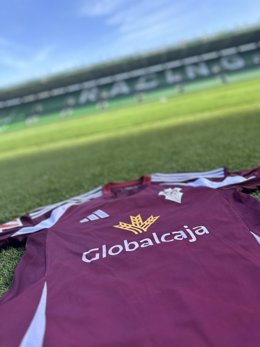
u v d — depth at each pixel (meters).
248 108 2.17
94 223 0.61
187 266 0.45
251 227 0.54
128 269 0.46
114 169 1.22
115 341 0.35
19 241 0.64
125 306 0.40
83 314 0.39
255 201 0.61
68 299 0.42
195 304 0.38
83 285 0.44
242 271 0.43
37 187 1.18
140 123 2.62
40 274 0.50
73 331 0.37
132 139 1.87
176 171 1.05
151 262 0.47
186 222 0.56
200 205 0.61
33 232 0.64
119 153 1.51
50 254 0.53
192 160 1.13
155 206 0.64
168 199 0.65
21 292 0.46
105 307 0.40
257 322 0.35
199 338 0.34
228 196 0.64
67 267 0.49
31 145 2.80
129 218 0.60
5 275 0.57
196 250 0.48
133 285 0.43
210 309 0.37
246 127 1.51
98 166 1.32
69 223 0.63
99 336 0.36
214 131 1.57
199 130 1.69
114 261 0.49
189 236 0.52
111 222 0.60
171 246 0.50
